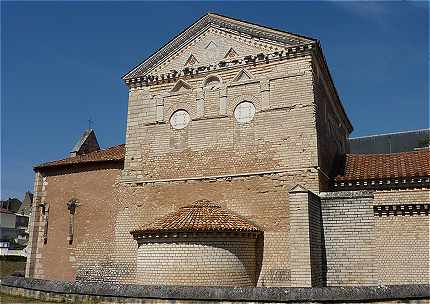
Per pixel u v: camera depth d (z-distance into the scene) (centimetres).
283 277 2153
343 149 3469
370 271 2067
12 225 8700
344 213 2152
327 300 1513
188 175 2508
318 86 2480
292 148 2297
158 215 2525
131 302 1639
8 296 1984
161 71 2712
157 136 2639
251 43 2509
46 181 3030
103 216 2734
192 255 2012
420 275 2003
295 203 2036
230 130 2461
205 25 2652
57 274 2797
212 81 2577
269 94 2409
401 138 5025
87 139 4156
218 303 1554
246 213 2320
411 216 2070
